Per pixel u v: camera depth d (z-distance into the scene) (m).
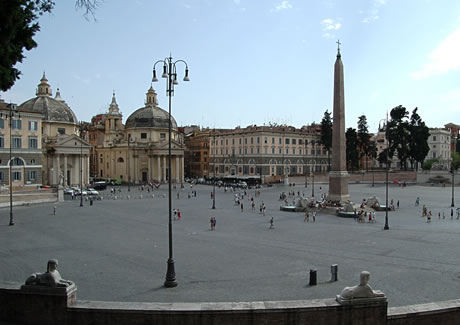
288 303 11.55
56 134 83.69
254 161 98.06
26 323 11.83
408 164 129.88
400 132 102.81
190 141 129.12
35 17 17.94
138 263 22.33
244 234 31.94
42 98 84.31
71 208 49.88
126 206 52.44
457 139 125.94
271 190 79.31
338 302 11.46
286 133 101.75
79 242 28.41
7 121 62.56
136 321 11.30
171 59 19.34
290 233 32.44
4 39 16.16
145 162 101.94
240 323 11.15
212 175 113.38
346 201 48.06
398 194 70.75
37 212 45.62
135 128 102.88
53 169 79.12
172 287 17.89
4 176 62.06
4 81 17.27
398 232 32.84
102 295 16.78
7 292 11.96
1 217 41.28
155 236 30.94
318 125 128.88
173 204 55.03
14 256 24.00
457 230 33.72
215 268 21.23
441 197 65.19
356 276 19.61
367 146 113.81
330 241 28.88
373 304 11.37
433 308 11.82
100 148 109.56
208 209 49.53
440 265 21.75
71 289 11.85
